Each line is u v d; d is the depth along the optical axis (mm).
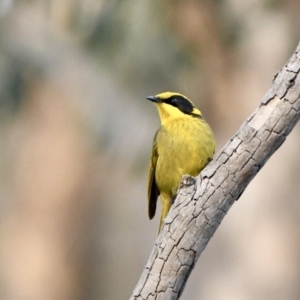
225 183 6445
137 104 15133
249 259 13859
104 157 16531
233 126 14812
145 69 14477
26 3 15773
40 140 17734
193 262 6543
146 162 14938
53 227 18141
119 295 20016
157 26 14297
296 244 13766
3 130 16453
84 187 18391
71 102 16531
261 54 14688
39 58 15531
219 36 14703
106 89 15164
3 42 15438
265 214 13891
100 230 19500
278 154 14016
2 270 17797
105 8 14242
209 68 14844
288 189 13898
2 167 17703
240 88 14820
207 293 14164
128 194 20203
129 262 20594
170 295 6527
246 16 14633
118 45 14305
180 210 6512
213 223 6512
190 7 14523
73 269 18344
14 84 15438
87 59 15312
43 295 17859
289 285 13703
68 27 15016
